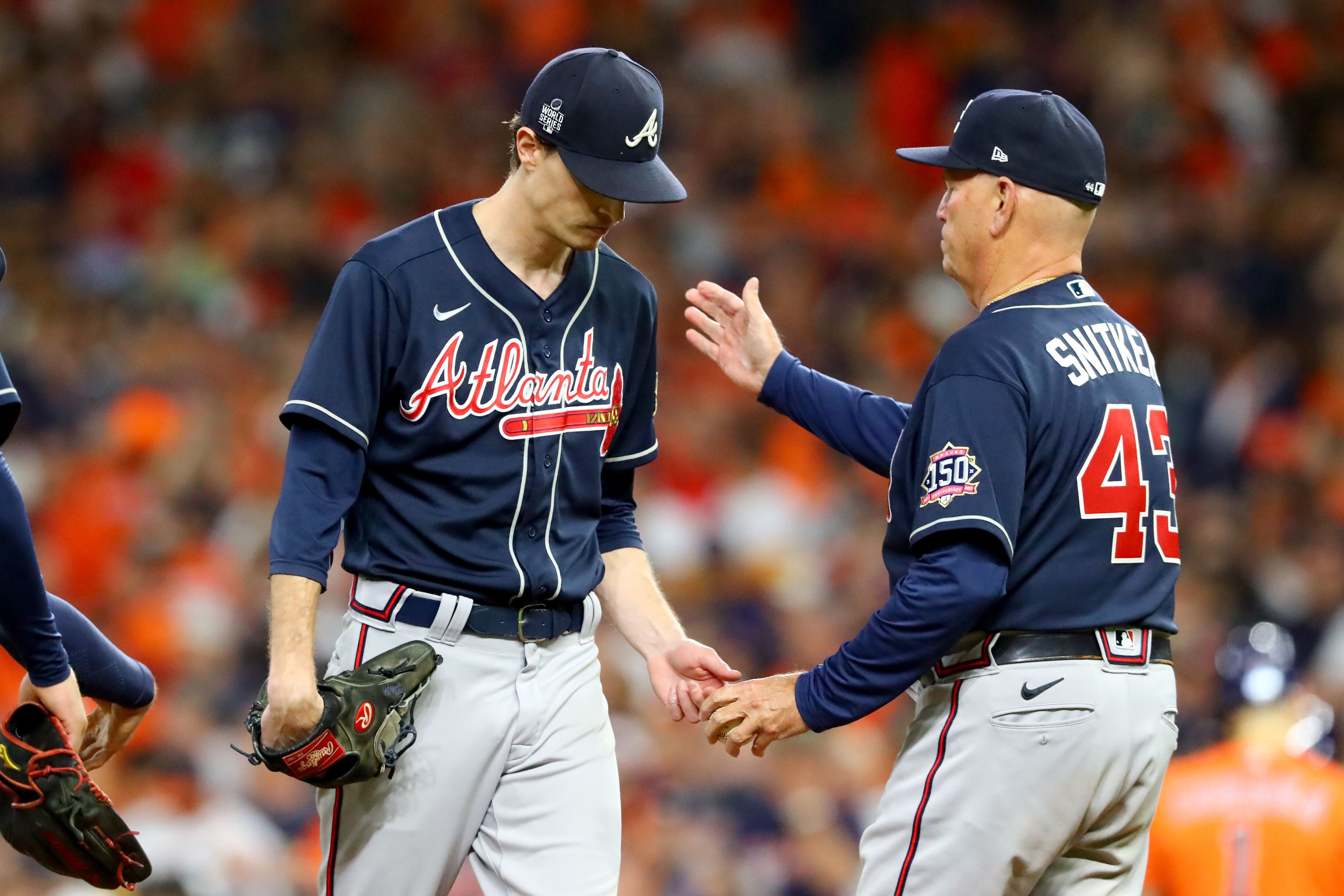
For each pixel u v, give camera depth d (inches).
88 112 1904.5
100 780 897.5
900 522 478.6
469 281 466.9
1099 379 464.8
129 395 1491.1
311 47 2001.7
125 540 1312.7
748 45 2034.9
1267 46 2047.2
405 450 465.7
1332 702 951.6
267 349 1615.4
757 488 1412.4
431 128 1923.0
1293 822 609.9
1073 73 1984.5
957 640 448.1
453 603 466.9
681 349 1633.9
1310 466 1461.6
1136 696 458.0
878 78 2006.6
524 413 469.7
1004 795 450.9
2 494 430.6
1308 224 1807.3
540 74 463.8
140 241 1760.6
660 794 1000.9
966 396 454.3
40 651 457.7
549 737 478.0
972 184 486.0
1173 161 1897.1
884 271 1775.3
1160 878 631.2
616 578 527.5
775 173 1905.8
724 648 1211.9
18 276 1672.0
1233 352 1636.3
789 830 983.6
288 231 1780.3
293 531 445.7
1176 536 479.5
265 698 445.1
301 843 957.8
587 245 468.1
